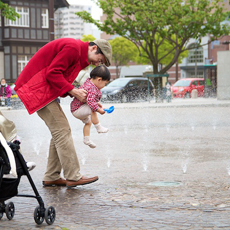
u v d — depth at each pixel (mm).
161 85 34094
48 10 59219
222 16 33406
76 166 6152
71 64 6070
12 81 57312
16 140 4523
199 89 43031
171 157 8750
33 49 58625
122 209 5000
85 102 6199
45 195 5742
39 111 6113
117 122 17578
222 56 33281
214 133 13086
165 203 5227
